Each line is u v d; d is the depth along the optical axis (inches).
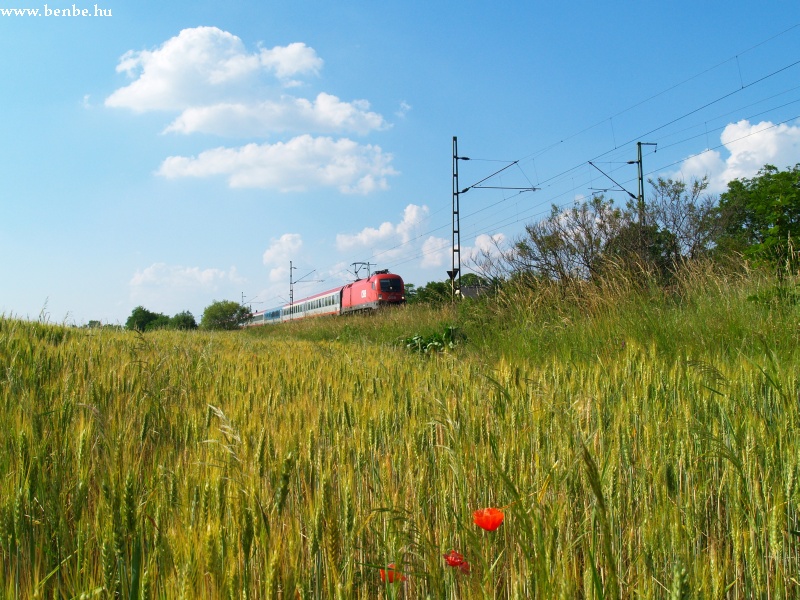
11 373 177.2
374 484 106.5
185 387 197.9
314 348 426.0
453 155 1127.6
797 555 89.7
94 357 232.8
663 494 94.4
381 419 138.0
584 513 90.0
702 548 90.2
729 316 265.9
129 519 80.7
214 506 87.3
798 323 243.1
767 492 98.3
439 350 420.8
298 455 111.8
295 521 82.7
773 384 146.6
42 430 121.8
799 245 343.0
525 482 97.7
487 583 72.4
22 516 83.4
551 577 71.2
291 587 71.4
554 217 699.4
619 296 329.4
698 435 112.0
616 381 169.8
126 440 119.5
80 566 81.0
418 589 81.8
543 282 420.8
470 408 141.9
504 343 346.6
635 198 846.5
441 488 96.9
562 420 114.2
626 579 84.6
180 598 64.9
